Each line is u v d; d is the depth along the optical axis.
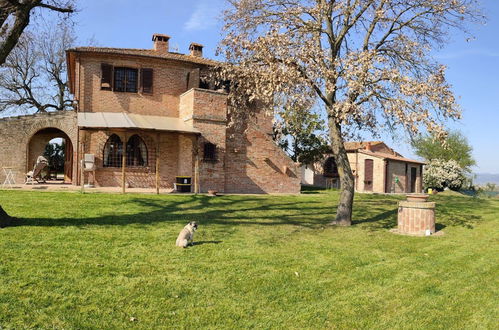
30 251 8.11
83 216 12.34
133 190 21.92
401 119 11.23
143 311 5.73
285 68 12.10
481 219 16.06
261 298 6.45
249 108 16.66
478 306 6.45
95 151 22.97
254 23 14.62
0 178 22.39
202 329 5.29
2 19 10.59
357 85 11.19
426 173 44.44
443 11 14.11
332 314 5.97
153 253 8.63
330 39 14.07
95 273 7.11
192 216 13.77
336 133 13.89
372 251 9.85
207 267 7.84
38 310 5.53
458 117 11.96
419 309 6.27
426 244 10.94
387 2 13.66
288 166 27.12
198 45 28.91
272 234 11.34
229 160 25.28
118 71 24.27
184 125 23.66
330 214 15.87
